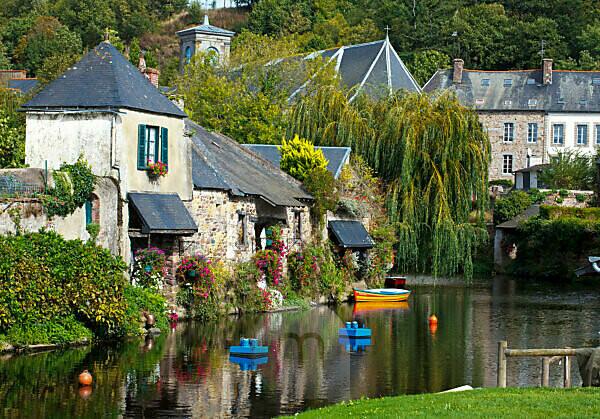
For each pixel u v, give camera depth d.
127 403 20.38
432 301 42.69
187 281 32.09
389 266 45.66
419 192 46.84
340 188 44.34
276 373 23.91
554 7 105.62
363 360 26.23
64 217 28.16
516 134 84.44
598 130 83.88
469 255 47.34
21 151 37.53
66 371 23.14
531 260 61.06
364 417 16.03
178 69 109.06
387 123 47.50
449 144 46.78
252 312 34.91
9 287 24.70
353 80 71.06
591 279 55.94
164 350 26.27
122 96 30.34
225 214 34.50
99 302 26.42
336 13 117.81
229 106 54.94
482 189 47.91
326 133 48.69
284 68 62.03
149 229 29.75
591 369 18.41
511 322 35.25
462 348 28.70
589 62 95.62
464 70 87.38
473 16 102.12
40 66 99.81
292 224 39.59
